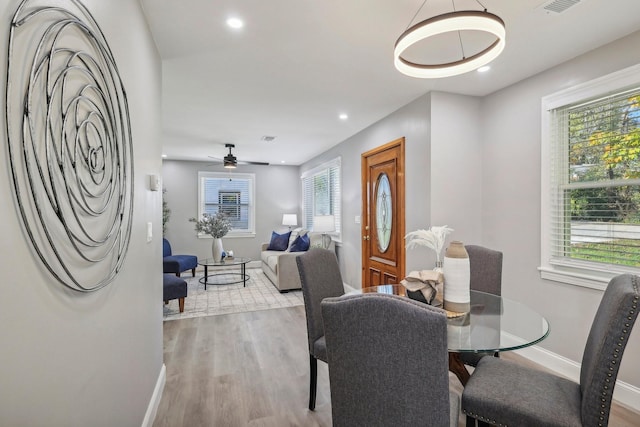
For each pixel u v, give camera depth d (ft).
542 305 9.07
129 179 4.99
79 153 3.26
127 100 4.92
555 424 4.15
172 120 13.87
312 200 23.32
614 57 7.47
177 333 11.48
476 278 8.10
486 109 10.87
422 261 11.13
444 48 7.94
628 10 6.33
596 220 8.00
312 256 7.43
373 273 14.32
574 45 7.68
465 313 5.91
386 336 3.46
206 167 24.68
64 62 2.99
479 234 11.03
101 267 3.81
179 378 8.31
